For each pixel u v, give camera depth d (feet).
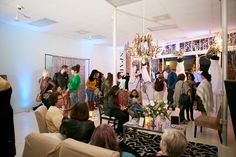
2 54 18.26
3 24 18.22
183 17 16.10
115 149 4.86
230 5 13.11
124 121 13.21
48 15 15.60
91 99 21.39
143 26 19.07
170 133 5.00
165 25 18.71
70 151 4.51
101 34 22.82
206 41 23.29
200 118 12.57
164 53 29.22
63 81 19.85
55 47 23.38
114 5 13.34
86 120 7.36
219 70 17.48
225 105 10.94
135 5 13.32
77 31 21.34
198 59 24.36
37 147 5.18
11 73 19.03
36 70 21.31
